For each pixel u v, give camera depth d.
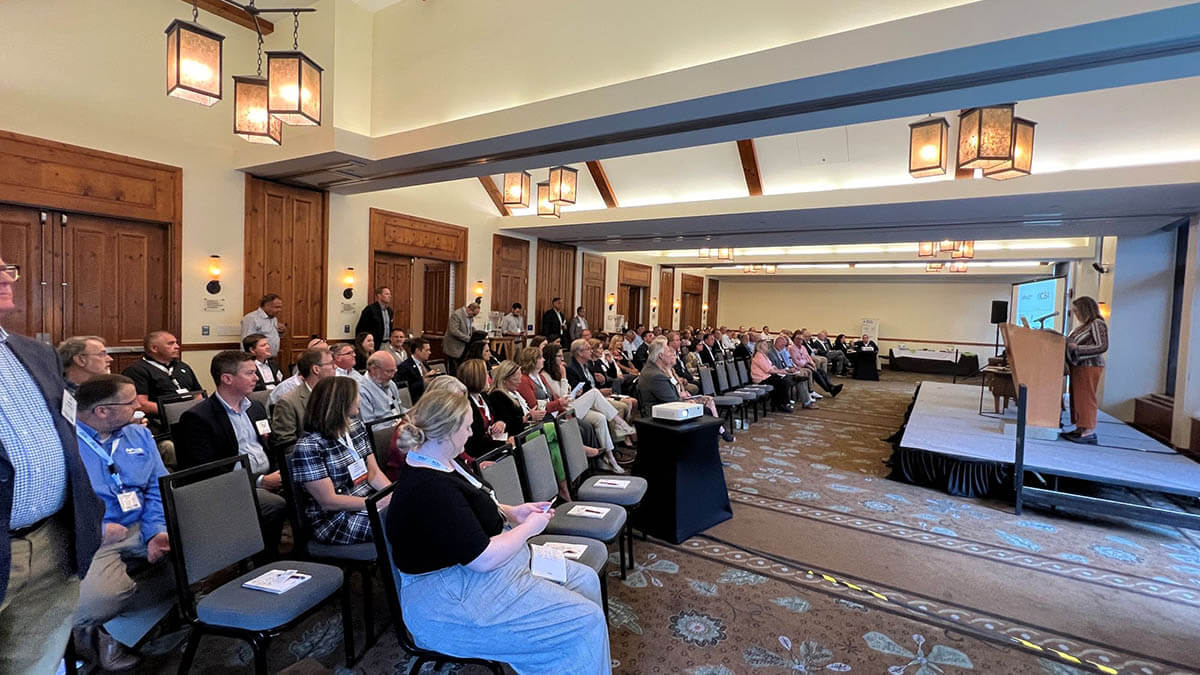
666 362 4.95
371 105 5.32
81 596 1.88
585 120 3.97
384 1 5.11
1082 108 4.87
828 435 6.64
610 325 13.04
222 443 2.68
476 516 1.78
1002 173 4.16
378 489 2.62
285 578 1.93
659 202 7.98
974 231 7.64
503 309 9.70
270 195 6.18
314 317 6.71
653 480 3.51
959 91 3.30
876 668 2.21
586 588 1.95
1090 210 5.98
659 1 3.75
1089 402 4.98
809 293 18.09
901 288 16.78
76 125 4.71
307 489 2.29
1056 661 2.29
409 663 2.15
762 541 3.46
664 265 15.33
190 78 3.07
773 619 2.56
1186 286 6.03
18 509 1.19
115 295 5.11
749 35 3.41
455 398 1.77
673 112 3.77
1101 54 2.80
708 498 3.69
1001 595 2.84
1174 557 3.37
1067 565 3.22
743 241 9.65
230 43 5.67
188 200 5.48
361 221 7.26
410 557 1.65
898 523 3.83
